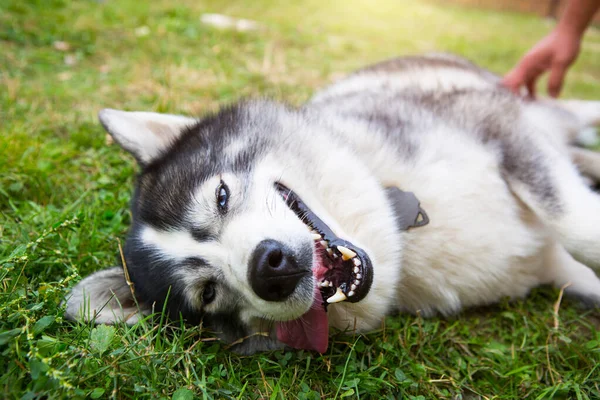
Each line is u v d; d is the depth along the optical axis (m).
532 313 0.53
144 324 0.44
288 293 0.41
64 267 0.51
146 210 0.49
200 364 0.43
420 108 0.58
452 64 0.82
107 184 0.66
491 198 0.52
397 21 2.02
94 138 0.75
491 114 0.57
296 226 0.43
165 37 1.22
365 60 1.30
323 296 0.45
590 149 0.81
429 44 1.64
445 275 0.51
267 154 0.48
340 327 0.48
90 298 0.45
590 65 1.68
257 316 0.46
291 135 0.50
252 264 0.40
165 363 0.41
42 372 0.36
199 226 0.45
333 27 1.64
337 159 0.49
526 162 0.53
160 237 0.47
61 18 1.20
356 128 0.54
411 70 0.78
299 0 2.01
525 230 0.53
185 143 0.53
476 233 0.51
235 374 0.43
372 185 0.49
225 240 0.43
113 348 0.41
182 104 0.86
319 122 0.53
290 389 0.42
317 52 1.30
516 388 0.45
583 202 0.49
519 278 0.54
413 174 0.52
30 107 0.80
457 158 0.52
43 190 0.63
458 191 0.51
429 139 0.53
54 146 0.71
